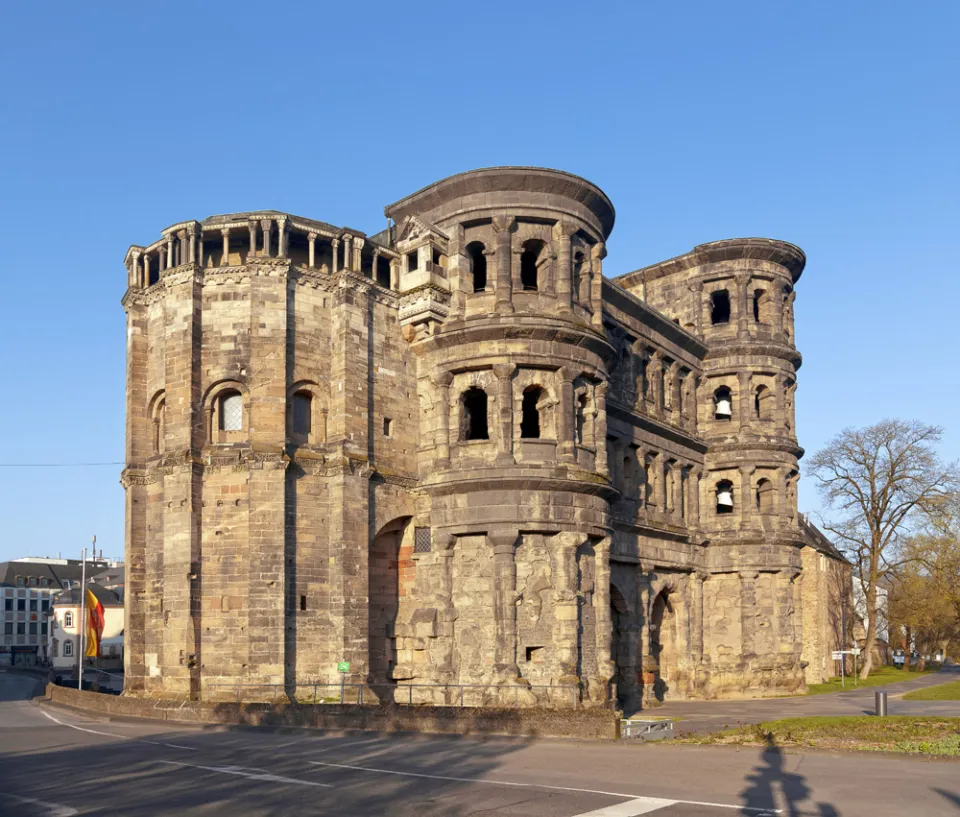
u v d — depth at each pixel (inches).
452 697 1782.7
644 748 1154.7
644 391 2482.8
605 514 1921.8
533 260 2191.2
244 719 1477.6
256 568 1702.8
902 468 3351.4
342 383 1833.2
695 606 2598.4
